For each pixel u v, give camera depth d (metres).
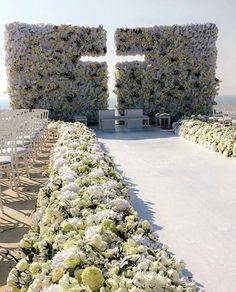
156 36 18.22
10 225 4.43
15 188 5.93
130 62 18.22
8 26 17.61
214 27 18.47
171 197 5.57
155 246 2.76
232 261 3.45
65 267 2.13
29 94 17.91
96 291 2.00
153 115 18.56
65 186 3.66
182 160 8.55
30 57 17.75
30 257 2.41
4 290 2.92
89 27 18.11
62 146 6.52
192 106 18.72
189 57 18.47
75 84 18.09
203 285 3.03
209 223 4.43
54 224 2.84
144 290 1.95
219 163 8.05
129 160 8.74
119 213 3.30
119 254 2.38
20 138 7.58
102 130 15.61
